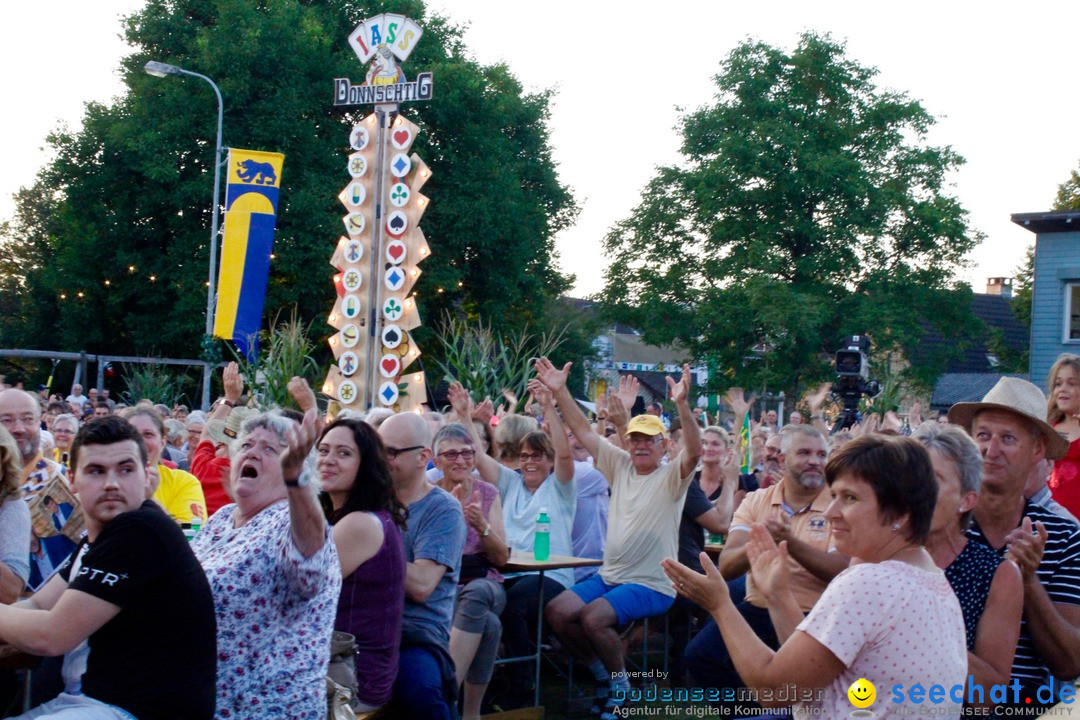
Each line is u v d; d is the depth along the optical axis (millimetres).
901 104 34938
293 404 13508
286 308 28391
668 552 6762
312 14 29219
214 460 7586
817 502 5289
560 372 7387
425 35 31234
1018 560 3455
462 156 30891
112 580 3189
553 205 35438
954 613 2926
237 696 3727
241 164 16219
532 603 6777
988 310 47500
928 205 34188
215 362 23562
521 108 33406
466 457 6258
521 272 31906
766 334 33156
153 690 3225
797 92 34594
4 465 4332
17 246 44406
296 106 27812
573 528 7852
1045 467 4141
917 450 2973
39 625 3148
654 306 35656
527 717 6461
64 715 3119
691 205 35781
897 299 34031
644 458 6867
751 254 32656
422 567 5043
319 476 4559
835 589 2889
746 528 5488
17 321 42875
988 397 3979
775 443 9227
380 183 13930
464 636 5805
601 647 6508
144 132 28000
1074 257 25562
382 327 13883
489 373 13992
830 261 33281
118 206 30250
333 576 3939
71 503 5027
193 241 28703
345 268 14000
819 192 33688
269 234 16328
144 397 25484
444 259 29516
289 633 3855
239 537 3941
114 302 30219
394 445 5184
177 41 29250
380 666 4594
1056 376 5320
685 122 36125
